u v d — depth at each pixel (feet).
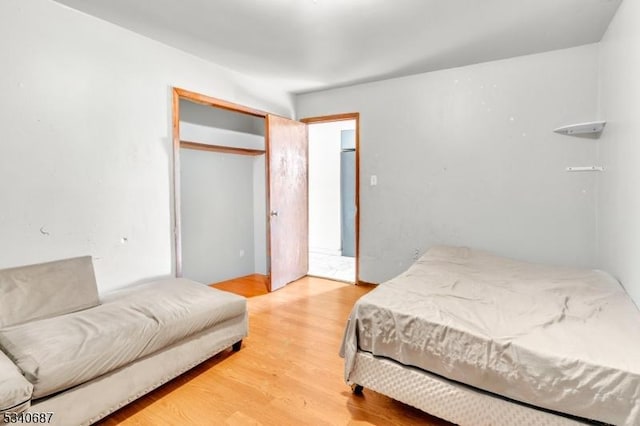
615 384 3.94
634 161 6.18
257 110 12.26
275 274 12.76
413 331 5.39
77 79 7.52
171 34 8.64
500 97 10.41
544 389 4.33
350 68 11.15
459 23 7.98
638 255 5.96
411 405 5.49
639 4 5.90
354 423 5.51
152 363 6.07
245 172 14.85
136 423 5.53
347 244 19.33
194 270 12.93
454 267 8.84
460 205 11.27
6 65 6.49
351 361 5.86
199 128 12.79
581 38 8.83
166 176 9.48
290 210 13.64
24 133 6.77
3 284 6.17
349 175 19.01
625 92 6.77
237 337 7.87
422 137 11.78
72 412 4.99
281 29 8.29
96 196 7.96
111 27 8.08
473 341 4.86
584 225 9.48
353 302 11.39
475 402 4.91
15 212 6.70
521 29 8.30
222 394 6.30
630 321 5.25
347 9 7.33
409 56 10.05
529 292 6.84
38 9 6.86
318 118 14.02
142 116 8.83
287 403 6.03
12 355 4.93
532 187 10.11
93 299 7.12
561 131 9.46
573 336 4.77
